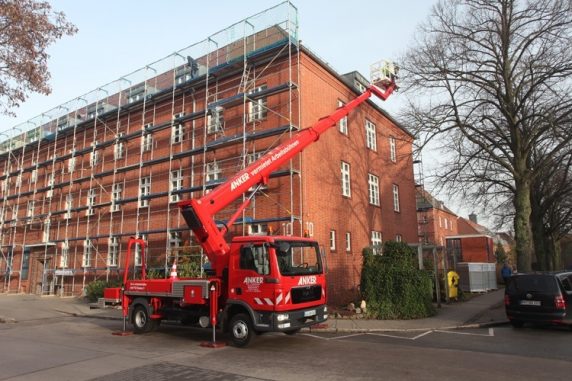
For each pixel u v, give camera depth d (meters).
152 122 23.67
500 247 46.34
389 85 18.42
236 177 11.79
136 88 25.44
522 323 12.97
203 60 21.31
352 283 19.97
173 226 21.06
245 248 10.12
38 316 17.23
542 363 7.88
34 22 14.10
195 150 19.47
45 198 29.31
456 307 17.05
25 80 14.95
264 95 17.80
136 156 23.94
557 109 17.72
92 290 21.23
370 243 22.52
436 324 13.06
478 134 19.81
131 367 7.87
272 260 9.62
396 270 14.88
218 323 10.49
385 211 24.95
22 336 12.02
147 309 12.02
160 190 22.08
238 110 19.56
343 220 20.14
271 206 17.50
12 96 15.09
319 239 17.88
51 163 29.28
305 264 10.41
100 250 24.47
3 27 13.89
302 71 18.33
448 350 9.23
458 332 11.91
